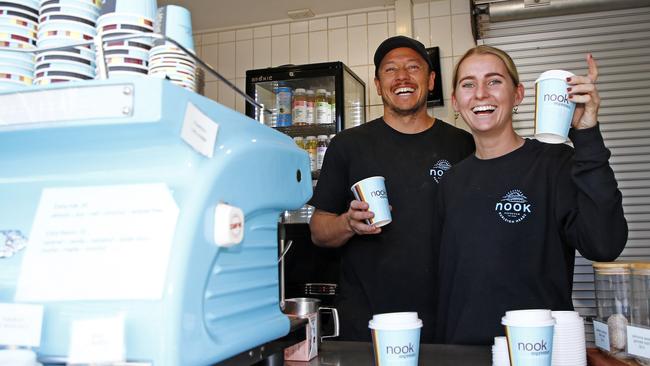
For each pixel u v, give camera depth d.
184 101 0.62
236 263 0.74
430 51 3.21
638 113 3.02
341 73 2.93
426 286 1.72
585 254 1.27
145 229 0.61
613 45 3.08
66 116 0.60
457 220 1.43
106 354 0.57
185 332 0.60
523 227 1.35
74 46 0.71
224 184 0.69
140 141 0.64
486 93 1.41
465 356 1.05
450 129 1.97
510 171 1.41
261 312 0.83
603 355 1.09
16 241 0.66
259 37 3.64
